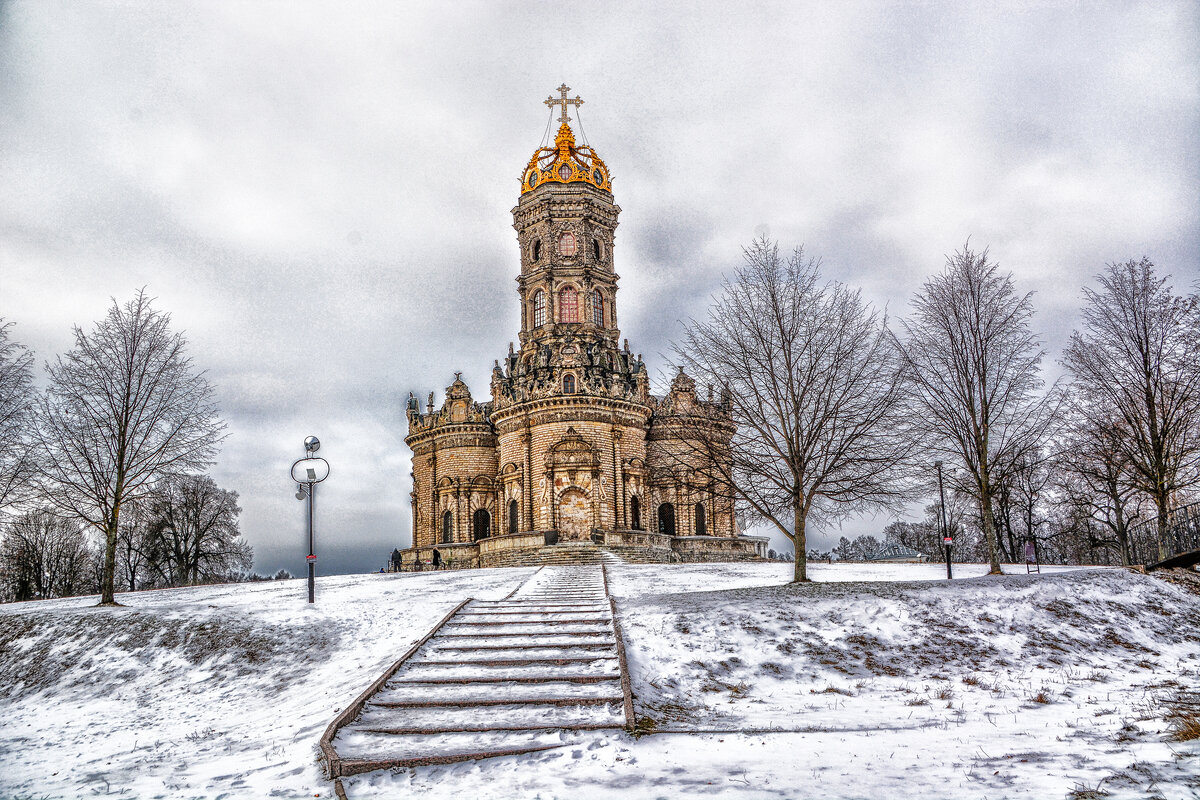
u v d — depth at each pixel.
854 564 52.22
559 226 84.69
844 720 15.49
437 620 24.91
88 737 19.02
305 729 15.44
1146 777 10.84
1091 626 23.17
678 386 75.50
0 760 17.39
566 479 71.38
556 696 16.39
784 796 10.94
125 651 26.36
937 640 21.59
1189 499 42.94
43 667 26.61
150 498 39.16
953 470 37.50
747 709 16.70
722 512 79.38
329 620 26.56
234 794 12.23
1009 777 11.30
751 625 21.95
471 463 80.88
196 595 41.28
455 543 78.75
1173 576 28.56
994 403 35.47
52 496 36.62
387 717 15.41
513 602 27.91
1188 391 34.28
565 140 86.12
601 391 73.06
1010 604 24.19
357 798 11.74
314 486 31.23
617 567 45.78
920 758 12.55
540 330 83.06
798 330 33.41
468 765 12.96
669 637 21.02
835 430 32.34
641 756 13.18
